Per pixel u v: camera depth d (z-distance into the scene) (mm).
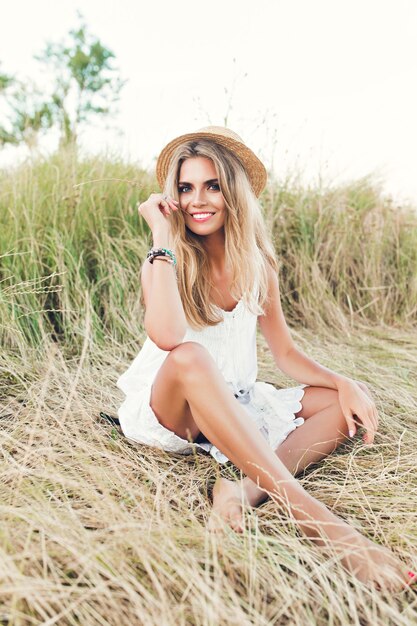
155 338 1664
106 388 2363
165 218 1838
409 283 4027
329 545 1351
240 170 1854
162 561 1198
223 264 1953
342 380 1847
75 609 1065
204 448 1771
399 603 1228
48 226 3129
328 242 3867
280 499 1398
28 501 1392
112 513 1335
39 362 2502
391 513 1513
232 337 1903
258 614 1104
